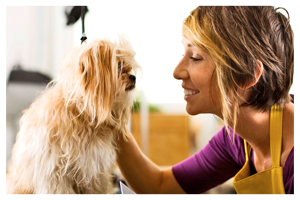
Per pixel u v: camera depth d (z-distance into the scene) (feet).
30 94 6.98
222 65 3.21
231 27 3.20
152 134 10.78
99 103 3.91
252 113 3.46
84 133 3.95
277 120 3.45
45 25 7.70
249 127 3.55
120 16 6.77
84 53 3.94
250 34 3.17
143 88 10.23
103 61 4.07
